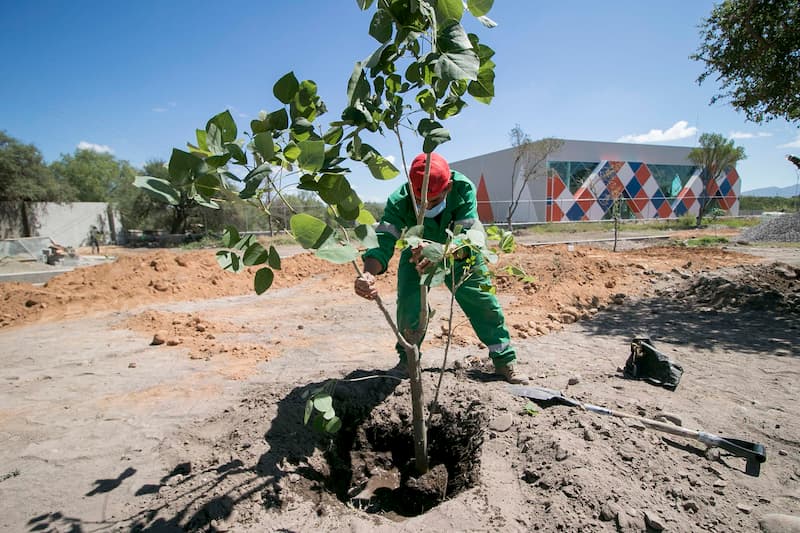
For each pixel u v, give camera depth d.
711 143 30.12
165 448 2.89
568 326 5.78
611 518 1.95
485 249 2.01
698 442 2.65
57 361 4.83
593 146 30.22
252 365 4.55
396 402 3.32
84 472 2.65
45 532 2.12
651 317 6.04
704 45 8.80
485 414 2.96
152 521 2.14
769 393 3.45
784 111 8.38
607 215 30.92
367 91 1.75
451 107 2.06
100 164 51.41
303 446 2.84
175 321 6.46
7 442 3.05
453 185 3.27
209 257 10.45
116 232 32.19
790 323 5.37
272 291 9.16
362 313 6.93
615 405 3.14
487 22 1.88
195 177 1.35
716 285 6.91
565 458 2.31
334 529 2.07
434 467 2.88
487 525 1.98
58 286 8.24
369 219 1.83
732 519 2.02
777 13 7.59
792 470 2.41
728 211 36.00
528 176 28.06
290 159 1.49
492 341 3.57
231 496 2.27
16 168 27.14
